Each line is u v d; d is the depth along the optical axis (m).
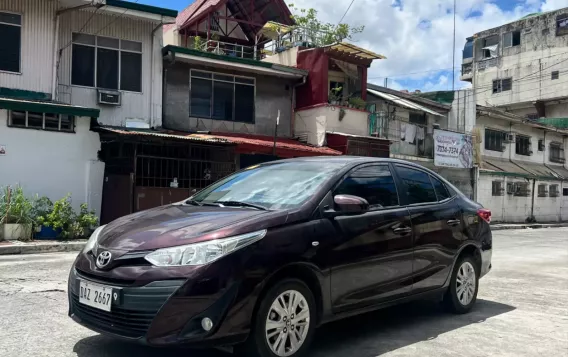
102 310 3.52
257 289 3.49
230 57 18.83
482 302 6.41
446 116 27.17
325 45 20.83
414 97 24.89
